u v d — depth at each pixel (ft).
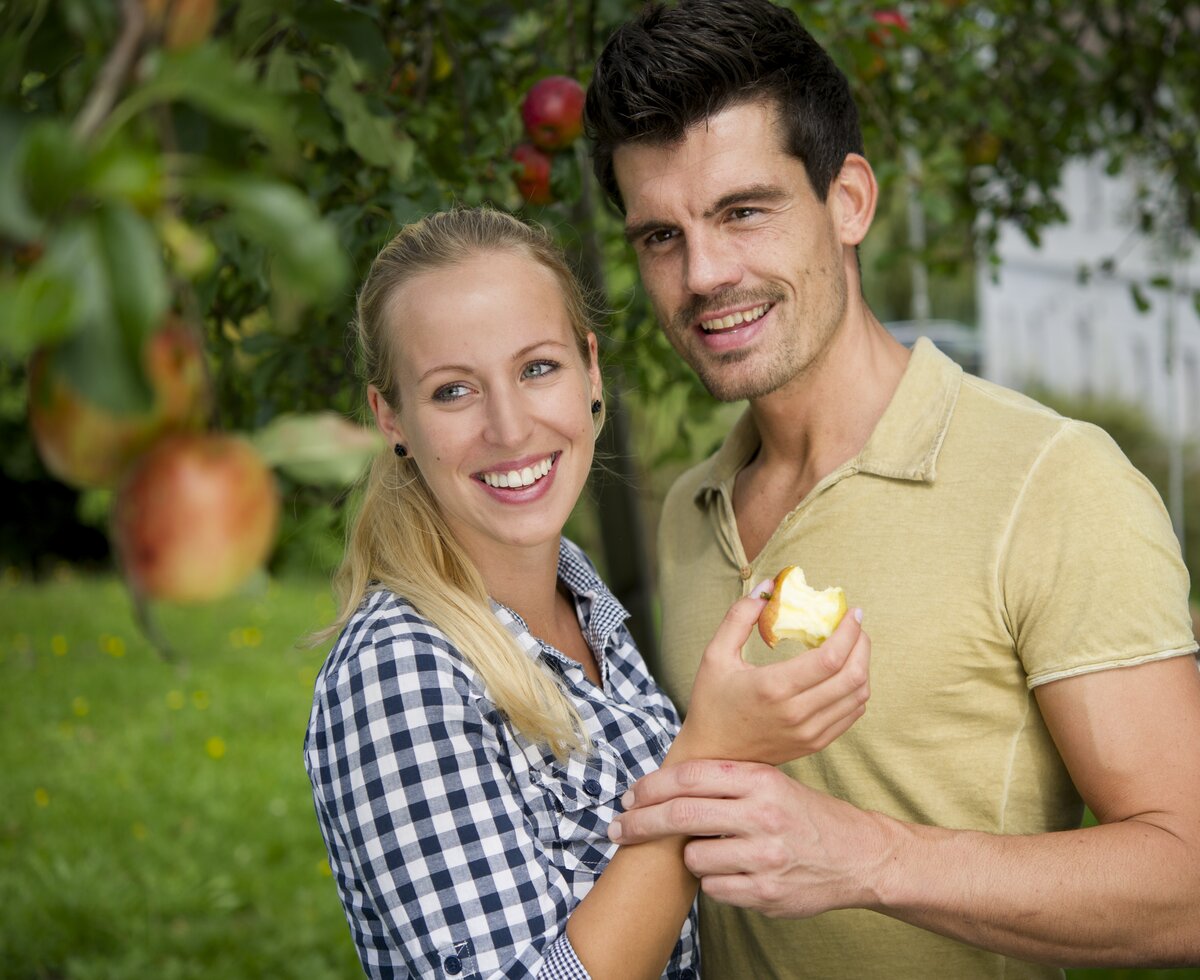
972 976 5.13
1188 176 12.78
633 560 9.74
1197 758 4.53
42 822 16.31
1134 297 13.08
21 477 37.01
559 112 7.14
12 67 1.99
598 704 5.28
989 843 4.45
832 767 5.27
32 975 12.63
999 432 5.13
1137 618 4.60
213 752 18.74
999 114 11.10
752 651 5.64
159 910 13.83
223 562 1.87
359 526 5.22
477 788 4.43
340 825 4.57
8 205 1.64
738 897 4.19
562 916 4.41
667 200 5.28
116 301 1.60
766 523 5.87
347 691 4.57
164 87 1.72
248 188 1.72
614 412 9.11
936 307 52.54
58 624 27.63
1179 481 26.27
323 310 7.25
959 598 4.98
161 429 1.89
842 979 5.28
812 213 5.34
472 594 5.08
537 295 4.94
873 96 10.41
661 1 5.51
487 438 4.86
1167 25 12.08
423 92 7.22
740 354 5.40
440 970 4.27
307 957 12.80
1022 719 5.00
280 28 3.42
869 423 5.53
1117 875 4.32
